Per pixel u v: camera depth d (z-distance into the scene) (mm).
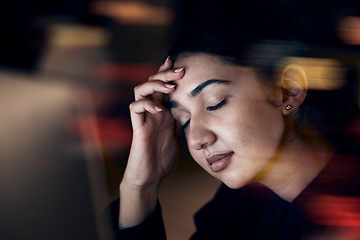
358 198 1141
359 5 4316
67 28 1690
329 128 1299
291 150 1238
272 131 1193
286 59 1198
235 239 1451
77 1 1866
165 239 1432
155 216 1416
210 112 1165
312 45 3363
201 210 1611
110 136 2480
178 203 2885
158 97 1314
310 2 4359
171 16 4512
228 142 1163
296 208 1215
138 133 1340
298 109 1240
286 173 1235
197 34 1179
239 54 1146
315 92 1288
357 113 1354
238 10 1212
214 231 1522
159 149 1392
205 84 1146
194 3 4438
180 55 1203
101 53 1121
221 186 1577
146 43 3990
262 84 1170
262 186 1370
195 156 1235
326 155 1283
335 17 4211
